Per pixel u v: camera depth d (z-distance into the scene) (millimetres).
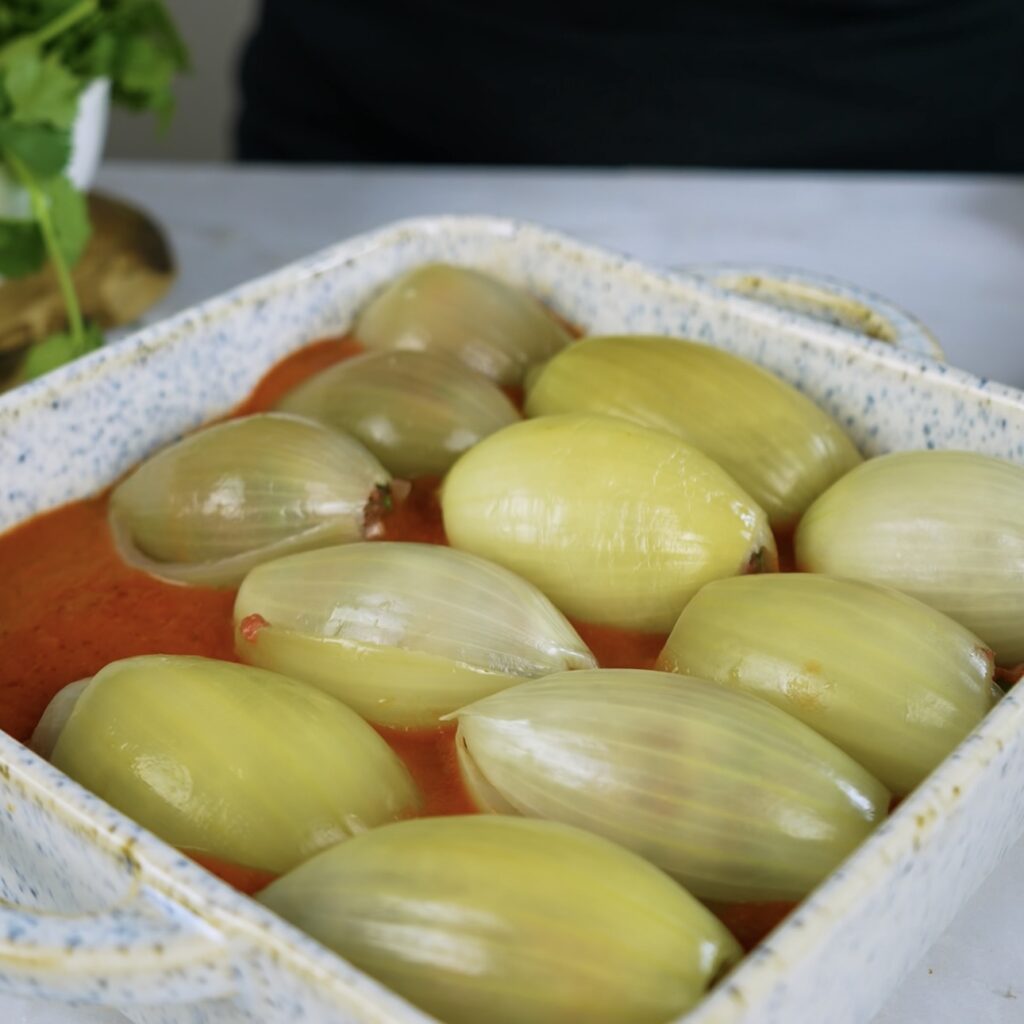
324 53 981
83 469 523
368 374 526
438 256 601
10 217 638
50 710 435
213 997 344
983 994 417
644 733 388
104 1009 420
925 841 356
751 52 915
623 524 453
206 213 814
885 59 924
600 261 573
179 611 483
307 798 394
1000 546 449
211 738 400
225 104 1378
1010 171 1005
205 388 550
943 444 509
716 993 319
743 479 495
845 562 464
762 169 963
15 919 342
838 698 412
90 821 356
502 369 560
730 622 427
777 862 382
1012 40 950
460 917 350
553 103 948
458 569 441
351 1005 320
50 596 490
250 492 484
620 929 349
